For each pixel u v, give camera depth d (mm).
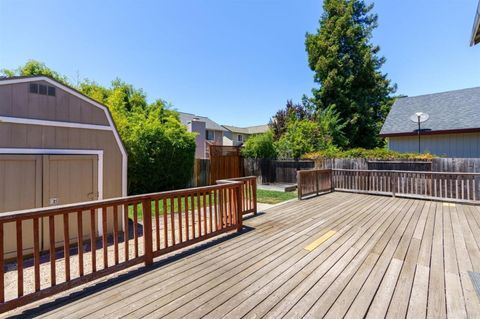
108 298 2348
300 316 2068
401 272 2867
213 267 3027
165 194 3312
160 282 2658
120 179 5234
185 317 2051
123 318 2037
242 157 13719
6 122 3756
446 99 12867
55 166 4277
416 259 3229
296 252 3490
